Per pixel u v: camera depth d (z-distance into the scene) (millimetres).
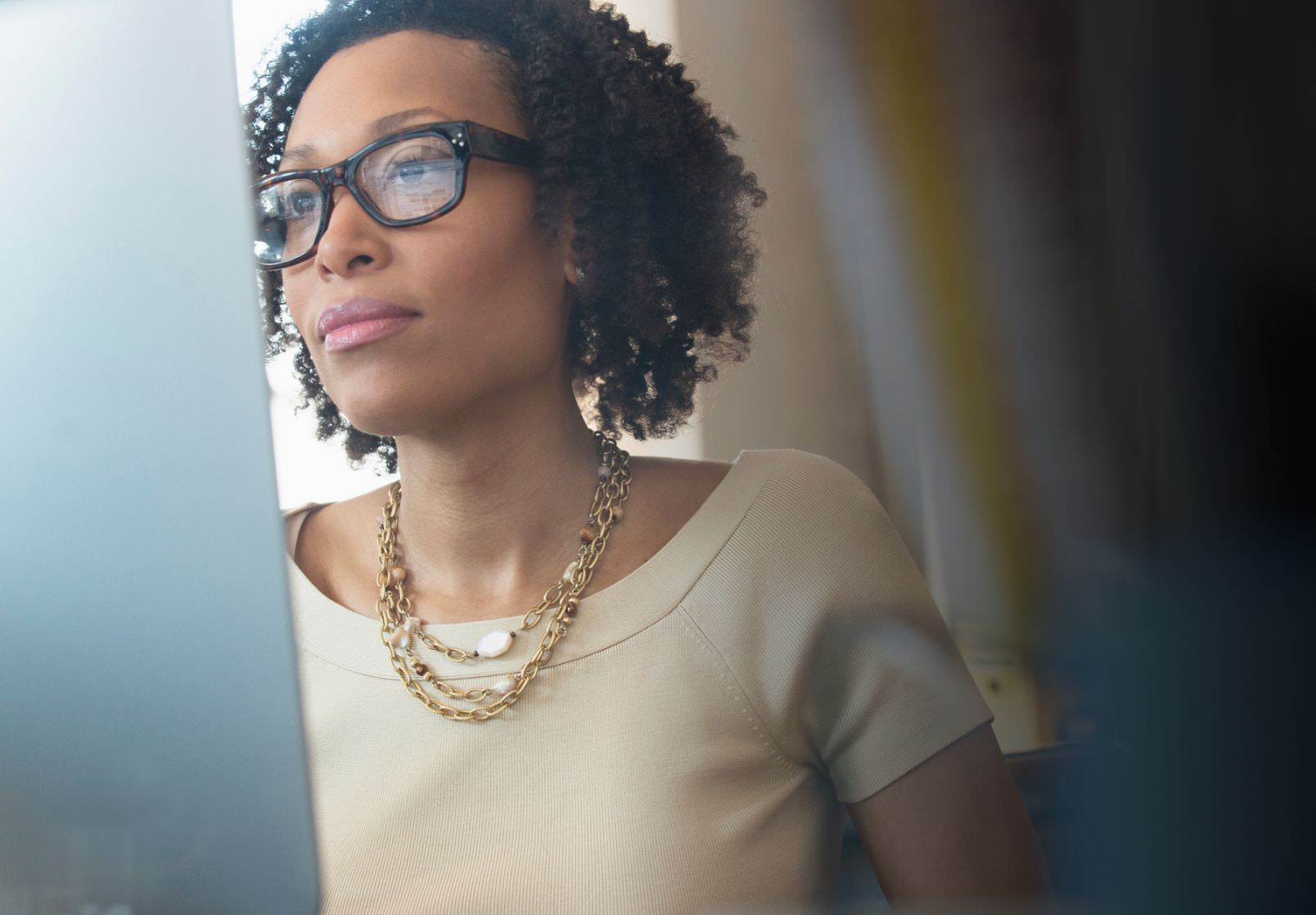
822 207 691
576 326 775
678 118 750
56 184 416
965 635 616
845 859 726
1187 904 459
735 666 680
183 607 430
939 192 608
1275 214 449
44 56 411
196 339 418
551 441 730
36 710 441
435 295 658
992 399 575
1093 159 510
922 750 654
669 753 666
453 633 700
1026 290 561
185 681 434
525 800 666
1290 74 439
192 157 412
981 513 602
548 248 716
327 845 667
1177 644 473
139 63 409
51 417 427
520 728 676
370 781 686
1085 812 513
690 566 696
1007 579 580
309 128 684
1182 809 459
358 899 651
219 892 449
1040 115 544
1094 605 521
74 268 418
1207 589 469
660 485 748
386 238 655
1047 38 536
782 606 685
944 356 605
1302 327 454
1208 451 467
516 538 726
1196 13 451
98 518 429
